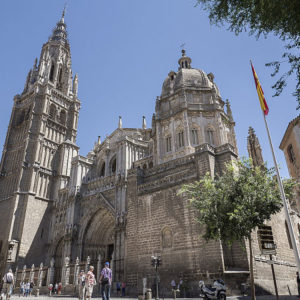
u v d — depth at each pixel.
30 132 69.62
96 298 30.25
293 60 11.20
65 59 91.12
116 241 45.28
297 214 43.94
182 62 59.41
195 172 35.38
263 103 19.19
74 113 81.12
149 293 26.30
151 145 59.22
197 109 48.88
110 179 55.38
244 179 22.80
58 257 58.03
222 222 21.59
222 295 22.17
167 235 33.94
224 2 11.34
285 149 39.03
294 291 32.69
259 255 30.03
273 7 10.18
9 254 55.16
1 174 68.06
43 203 64.44
